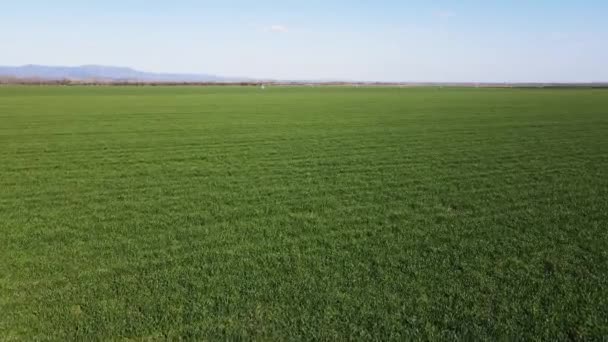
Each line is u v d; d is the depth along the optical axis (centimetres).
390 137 1984
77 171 1298
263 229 807
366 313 517
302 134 2084
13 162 1426
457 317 509
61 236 771
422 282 595
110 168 1341
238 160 1460
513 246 723
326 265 650
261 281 598
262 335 476
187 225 830
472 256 682
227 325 493
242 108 3716
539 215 884
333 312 519
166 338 469
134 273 625
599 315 514
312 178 1205
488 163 1405
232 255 689
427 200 992
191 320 502
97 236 772
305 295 559
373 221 851
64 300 547
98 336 471
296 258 676
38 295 560
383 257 679
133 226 824
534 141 1853
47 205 960
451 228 810
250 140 1897
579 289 575
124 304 538
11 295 561
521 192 1059
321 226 822
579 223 835
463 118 2836
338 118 2862
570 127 2327
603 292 568
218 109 3584
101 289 576
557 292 568
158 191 1074
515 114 3098
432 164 1391
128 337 470
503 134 2070
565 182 1156
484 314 515
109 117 2859
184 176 1234
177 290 573
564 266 645
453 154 1564
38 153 1587
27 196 1031
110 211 918
